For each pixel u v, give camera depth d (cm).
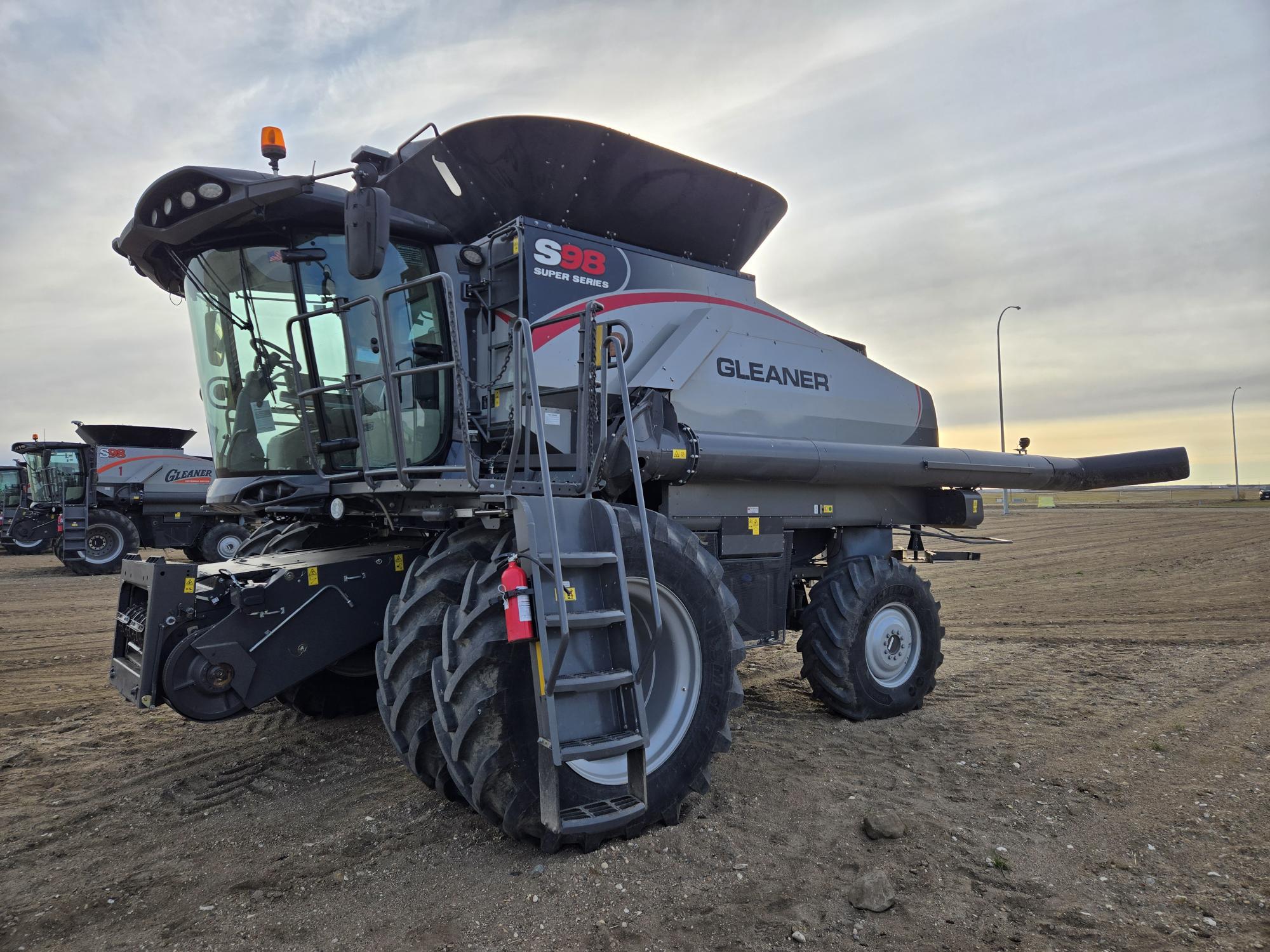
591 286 443
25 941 258
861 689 493
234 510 449
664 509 440
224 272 419
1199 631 816
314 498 413
